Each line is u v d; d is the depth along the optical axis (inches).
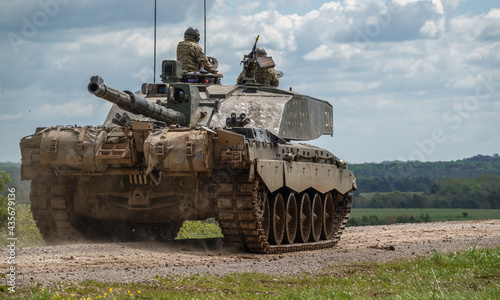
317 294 494.6
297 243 885.8
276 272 590.9
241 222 773.9
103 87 706.2
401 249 817.5
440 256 693.9
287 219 855.1
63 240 877.8
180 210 824.3
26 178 834.8
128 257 670.5
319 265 646.5
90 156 786.2
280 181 806.5
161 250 754.8
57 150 790.5
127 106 760.3
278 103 926.4
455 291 506.9
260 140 783.1
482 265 658.2
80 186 846.5
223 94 931.3
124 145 784.3
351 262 676.1
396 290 522.6
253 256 740.7
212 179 796.6
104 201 854.5
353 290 513.0
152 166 751.7
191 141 738.2
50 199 857.5
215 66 1067.3
